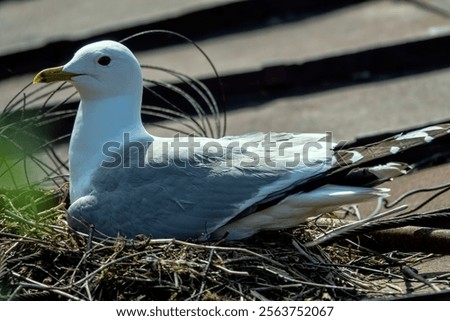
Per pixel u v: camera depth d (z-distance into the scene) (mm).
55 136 16172
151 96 16875
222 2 19828
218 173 10711
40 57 19562
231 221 10656
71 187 11445
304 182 10539
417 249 11273
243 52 18484
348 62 17609
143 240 10438
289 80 17469
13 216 10859
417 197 12859
